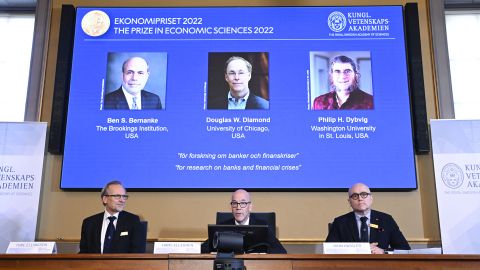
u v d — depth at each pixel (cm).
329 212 439
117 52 462
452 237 406
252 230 268
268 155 441
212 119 448
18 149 427
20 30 518
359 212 356
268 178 437
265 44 464
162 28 468
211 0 483
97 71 458
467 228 408
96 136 444
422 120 441
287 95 453
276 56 461
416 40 459
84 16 470
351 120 446
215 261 222
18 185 420
